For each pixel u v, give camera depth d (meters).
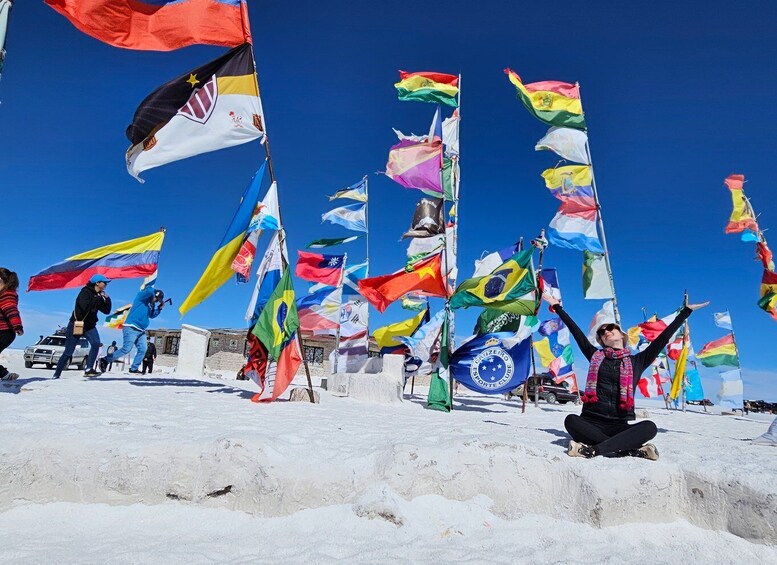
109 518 3.62
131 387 8.70
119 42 7.76
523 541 3.56
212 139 8.36
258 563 2.97
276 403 7.74
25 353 18.78
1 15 6.05
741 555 3.48
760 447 5.47
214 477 3.79
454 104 11.32
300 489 3.74
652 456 4.19
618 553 3.40
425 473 3.95
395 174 10.09
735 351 18.23
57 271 9.09
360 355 14.70
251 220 8.44
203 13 8.08
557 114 10.13
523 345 9.07
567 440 5.10
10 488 3.66
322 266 14.66
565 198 10.22
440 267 9.62
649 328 15.01
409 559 3.10
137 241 9.66
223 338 30.16
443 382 9.07
